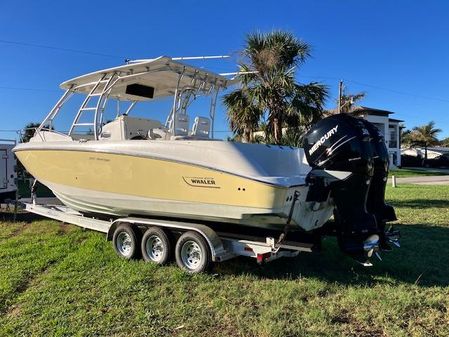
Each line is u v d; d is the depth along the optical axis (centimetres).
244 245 557
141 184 609
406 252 675
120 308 445
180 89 751
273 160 581
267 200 500
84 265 594
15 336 386
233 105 1206
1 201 1038
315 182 527
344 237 514
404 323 413
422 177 3216
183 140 584
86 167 675
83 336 386
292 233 553
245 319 421
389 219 569
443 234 808
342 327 405
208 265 551
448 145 7588
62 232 826
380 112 4441
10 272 563
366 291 491
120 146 620
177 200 579
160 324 411
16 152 817
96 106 684
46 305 455
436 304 456
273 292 492
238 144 542
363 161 510
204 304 460
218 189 536
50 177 753
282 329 398
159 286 514
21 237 778
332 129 529
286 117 1232
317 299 477
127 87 757
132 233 623
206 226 569
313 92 1215
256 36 1219
